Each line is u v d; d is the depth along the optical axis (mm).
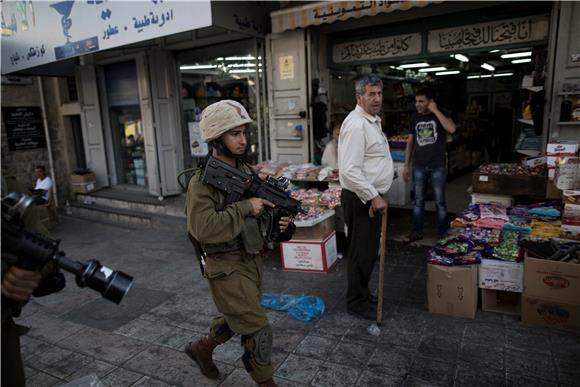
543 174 4031
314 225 4258
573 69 4250
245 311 2197
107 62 8180
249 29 5789
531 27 4648
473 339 2926
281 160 6395
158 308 3826
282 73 6070
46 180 7656
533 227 3547
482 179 4285
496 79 10867
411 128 4902
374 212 3057
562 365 2594
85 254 5840
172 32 4520
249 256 2264
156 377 2771
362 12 4812
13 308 1342
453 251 3279
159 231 6734
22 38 6336
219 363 2852
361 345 2955
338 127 5383
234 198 2143
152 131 7422
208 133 2139
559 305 2928
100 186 8961
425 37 5398
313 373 2684
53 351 3186
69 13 5527
